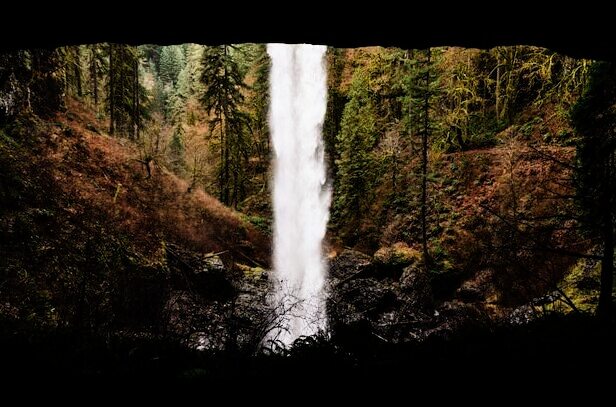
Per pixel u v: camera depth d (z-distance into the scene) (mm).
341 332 5000
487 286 19016
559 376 2914
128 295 7328
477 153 26828
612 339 3408
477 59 29656
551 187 20281
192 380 3291
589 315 4656
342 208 35625
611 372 2861
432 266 22781
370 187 33312
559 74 23375
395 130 33562
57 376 3322
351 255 28375
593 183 5969
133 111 31609
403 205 29297
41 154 17156
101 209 17344
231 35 5762
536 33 5570
